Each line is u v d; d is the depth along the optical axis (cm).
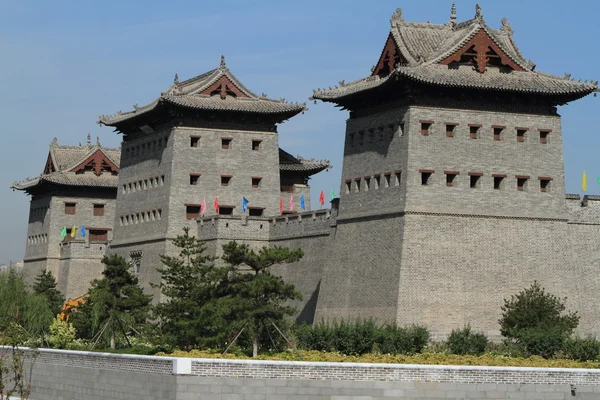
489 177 10662
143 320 10625
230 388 7619
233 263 9338
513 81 10694
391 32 10962
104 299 10494
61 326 11381
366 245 10844
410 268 10275
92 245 15925
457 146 10588
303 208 13462
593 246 11031
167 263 9906
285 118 13462
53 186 16362
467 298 10381
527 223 10738
